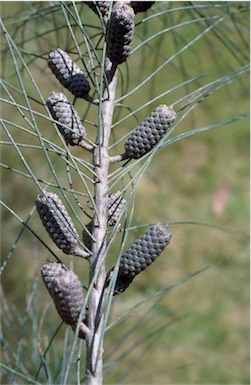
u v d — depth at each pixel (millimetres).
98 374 518
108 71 551
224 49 1501
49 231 527
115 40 532
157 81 1534
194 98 556
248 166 1565
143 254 525
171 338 1256
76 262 1240
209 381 1220
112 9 557
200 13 680
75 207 1246
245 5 640
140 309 1264
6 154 1379
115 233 522
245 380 1225
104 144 540
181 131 1605
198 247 1426
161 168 1548
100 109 533
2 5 970
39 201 527
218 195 1517
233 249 1420
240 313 1321
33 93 1271
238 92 1604
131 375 1182
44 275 511
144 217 1442
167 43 1427
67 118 534
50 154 1381
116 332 1214
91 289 517
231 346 1269
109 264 1265
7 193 1344
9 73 1017
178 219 1465
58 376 633
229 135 1606
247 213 1482
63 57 550
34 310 699
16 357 656
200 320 1298
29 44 839
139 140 535
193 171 1557
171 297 1326
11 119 1340
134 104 1501
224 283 1366
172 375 1211
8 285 1224
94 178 538
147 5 568
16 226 1303
